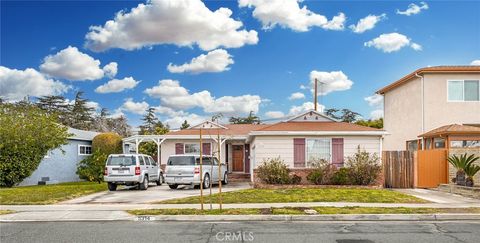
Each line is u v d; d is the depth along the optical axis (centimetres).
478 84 2617
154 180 2391
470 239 947
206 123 3319
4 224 1169
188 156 2156
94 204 1522
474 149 2138
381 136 2272
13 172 2361
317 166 2159
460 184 1927
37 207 1453
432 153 2131
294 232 1030
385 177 2120
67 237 977
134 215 1266
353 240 934
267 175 2122
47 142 2467
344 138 2270
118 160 2105
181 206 1441
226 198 1620
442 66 2641
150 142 3544
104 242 922
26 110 2595
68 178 3031
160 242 919
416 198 1630
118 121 6975
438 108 2603
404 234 1004
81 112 6650
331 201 1537
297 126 2350
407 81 2886
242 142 3288
